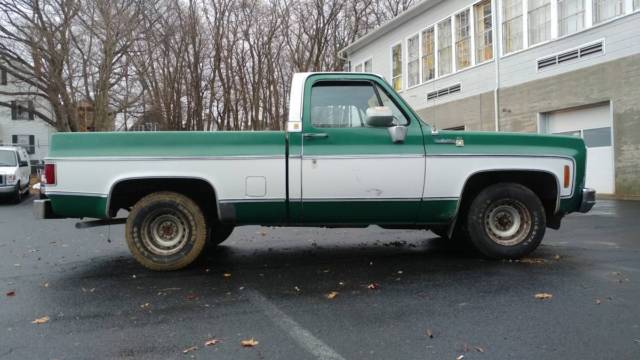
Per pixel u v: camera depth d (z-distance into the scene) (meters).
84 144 5.14
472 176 5.39
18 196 16.84
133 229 5.32
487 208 5.54
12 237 8.36
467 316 3.79
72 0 24.55
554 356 3.07
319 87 5.38
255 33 32.81
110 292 4.62
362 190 5.25
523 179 5.71
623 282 4.63
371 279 4.96
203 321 3.79
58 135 5.13
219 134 5.20
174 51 31.67
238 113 33.56
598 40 13.02
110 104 29.59
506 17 16.06
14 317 3.94
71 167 5.09
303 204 5.25
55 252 6.80
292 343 3.34
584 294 4.28
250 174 5.18
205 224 5.43
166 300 4.35
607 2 12.92
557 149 5.54
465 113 17.77
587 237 7.17
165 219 5.39
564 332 3.44
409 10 20.09
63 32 24.67
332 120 5.33
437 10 19.09
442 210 5.41
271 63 32.88
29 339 3.46
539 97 14.80
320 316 3.87
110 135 5.15
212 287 4.75
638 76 12.04
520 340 3.32
